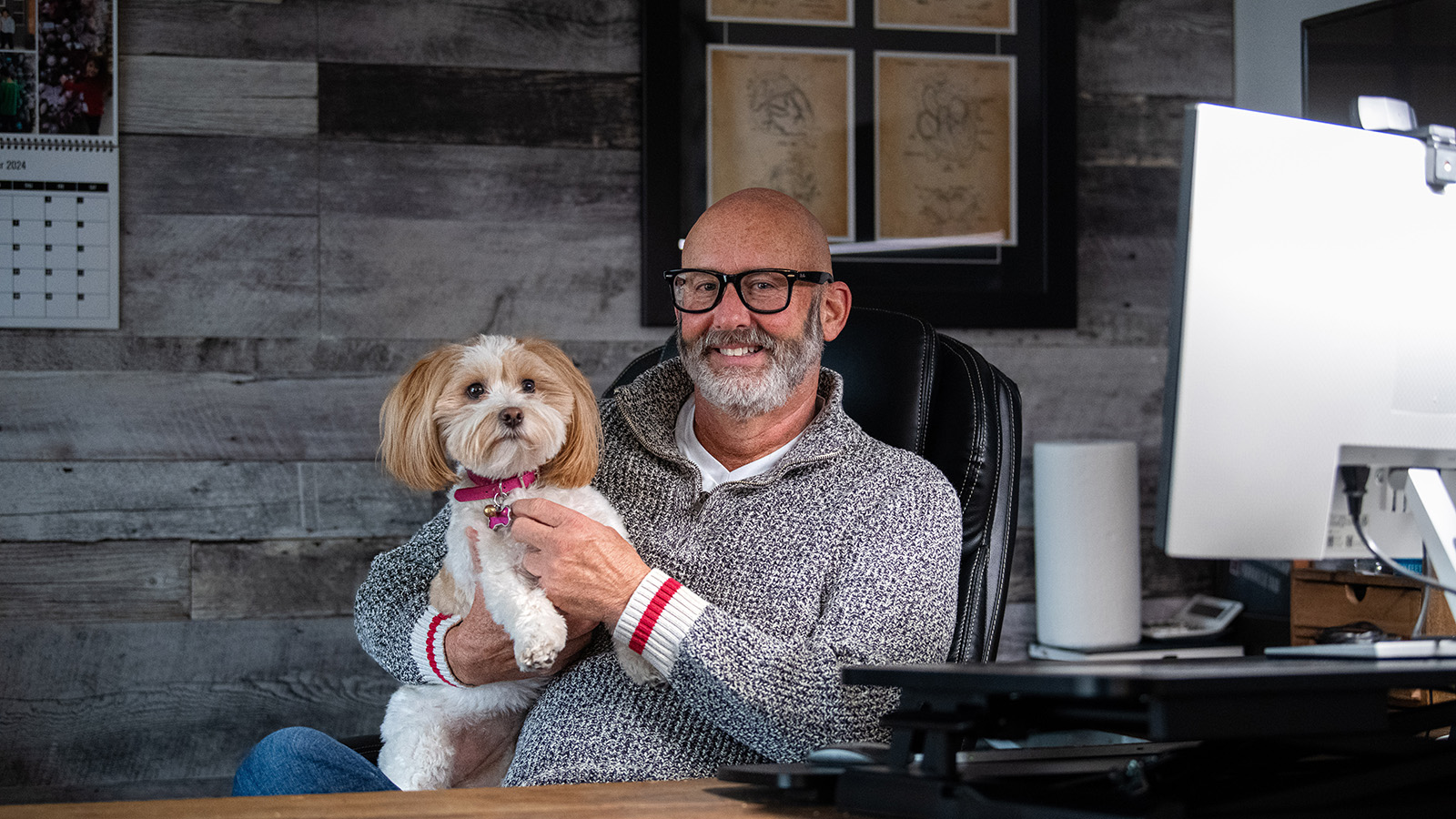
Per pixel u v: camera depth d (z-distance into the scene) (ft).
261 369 7.89
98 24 7.71
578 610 3.83
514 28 8.20
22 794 7.50
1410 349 2.77
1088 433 8.82
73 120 7.69
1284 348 2.64
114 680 7.64
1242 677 2.19
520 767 4.14
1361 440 2.72
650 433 4.71
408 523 8.03
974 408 5.00
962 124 8.56
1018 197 8.63
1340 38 7.84
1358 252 2.72
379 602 4.70
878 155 8.45
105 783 7.59
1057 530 8.04
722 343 4.55
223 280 7.86
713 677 3.59
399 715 4.82
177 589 7.75
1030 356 8.75
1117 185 8.95
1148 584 8.90
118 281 7.72
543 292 8.21
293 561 7.88
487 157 8.16
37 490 7.62
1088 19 8.91
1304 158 2.69
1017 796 2.20
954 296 8.51
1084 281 8.87
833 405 4.67
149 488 7.74
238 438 7.85
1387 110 2.96
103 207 7.71
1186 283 2.58
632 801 2.69
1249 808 2.16
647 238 8.18
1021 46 8.64
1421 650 2.79
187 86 7.84
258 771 3.60
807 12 8.36
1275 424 2.64
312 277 7.95
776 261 4.54
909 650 4.00
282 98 7.93
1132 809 2.06
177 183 7.82
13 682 7.53
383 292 8.03
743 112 8.29
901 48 8.49
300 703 7.83
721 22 8.25
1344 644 2.91
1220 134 2.60
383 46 8.04
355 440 7.97
